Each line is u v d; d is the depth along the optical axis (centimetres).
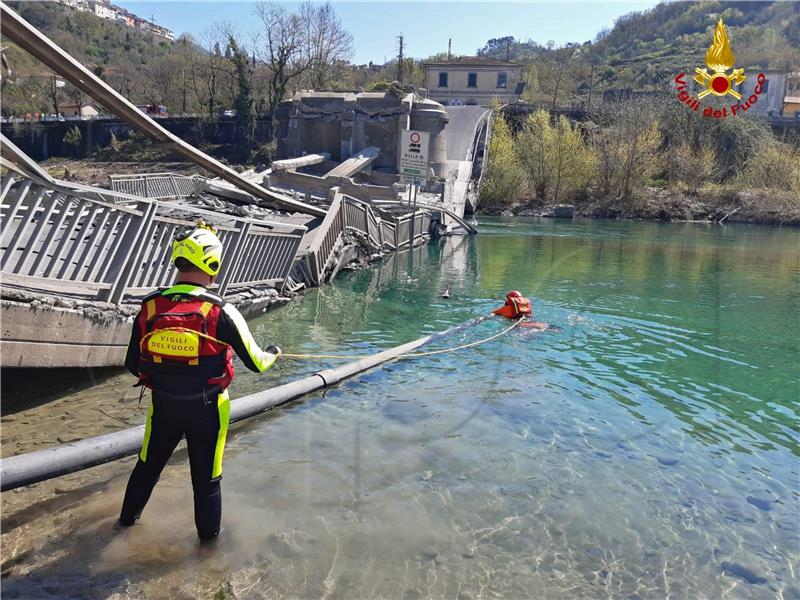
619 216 4084
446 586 355
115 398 601
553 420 612
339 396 662
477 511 438
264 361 398
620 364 809
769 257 2109
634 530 422
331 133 2867
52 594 331
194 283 373
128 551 373
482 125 4384
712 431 599
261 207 1458
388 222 1897
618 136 4316
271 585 349
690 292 1378
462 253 2062
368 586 352
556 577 369
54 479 457
